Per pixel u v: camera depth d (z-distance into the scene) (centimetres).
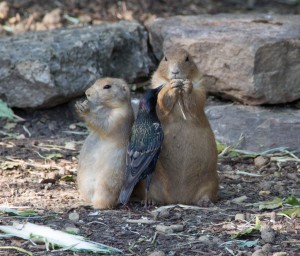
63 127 1669
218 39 1631
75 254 1059
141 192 1271
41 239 1093
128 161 1215
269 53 1602
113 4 2156
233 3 2347
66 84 1666
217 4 2309
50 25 2014
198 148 1238
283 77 1620
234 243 1095
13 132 1628
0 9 2053
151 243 1095
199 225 1163
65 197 1288
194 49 1655
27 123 1666
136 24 1869
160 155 1241
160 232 1127
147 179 1217
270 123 1557
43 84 1641
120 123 1229
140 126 1217
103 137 1234
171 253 1062
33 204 1246
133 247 1081
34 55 1662
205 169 1251
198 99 1240
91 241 1090
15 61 1644
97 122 1222
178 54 1268
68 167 1446
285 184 1380
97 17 2080
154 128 1212
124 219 1184
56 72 1659
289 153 1527
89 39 1736
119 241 1102
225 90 1650
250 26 1747
